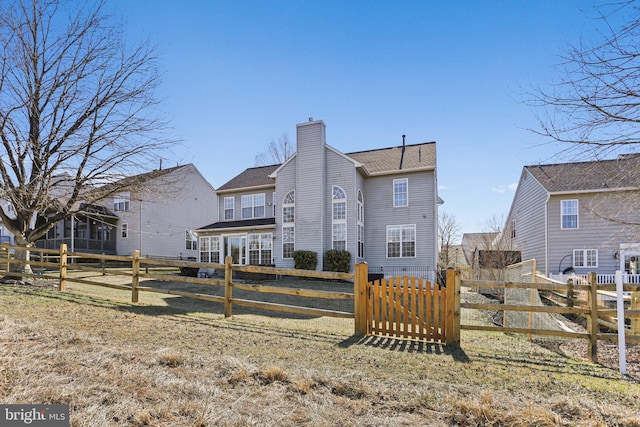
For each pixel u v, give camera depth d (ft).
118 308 25.43
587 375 14.47
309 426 9.61
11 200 33.14
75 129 34.99
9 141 32.60
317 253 59.36
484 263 67.56
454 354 17.04
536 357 17.12
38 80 33.60
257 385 12.22
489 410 10.36
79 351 14.65
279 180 65.26
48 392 10.78
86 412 9.79
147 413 9.89
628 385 13.34
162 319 22.65
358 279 21.20
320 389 12.09
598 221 59.36
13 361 12.87
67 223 87.45
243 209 74.43
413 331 19.83
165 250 87.86
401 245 61.82
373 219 64.08
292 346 17.57
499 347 19.11
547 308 17.78
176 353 14.99
